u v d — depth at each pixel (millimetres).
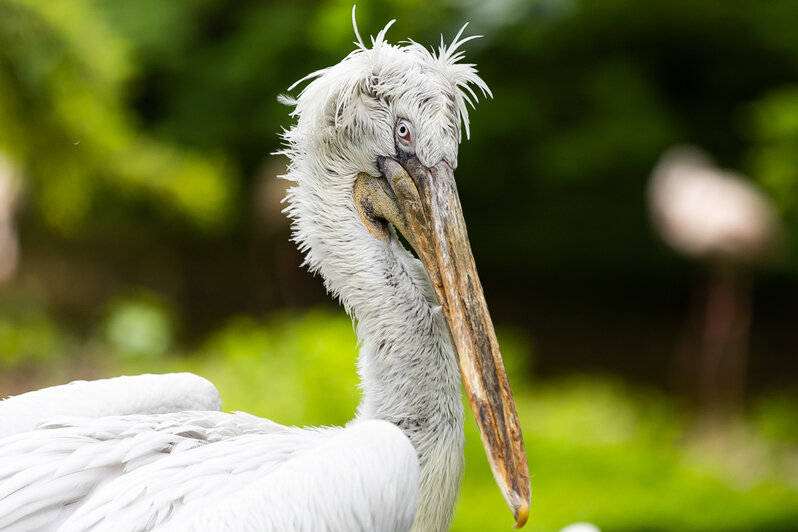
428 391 4480
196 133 20422
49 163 12586
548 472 12461
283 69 20000
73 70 11555
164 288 20484
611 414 15031
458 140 4695
